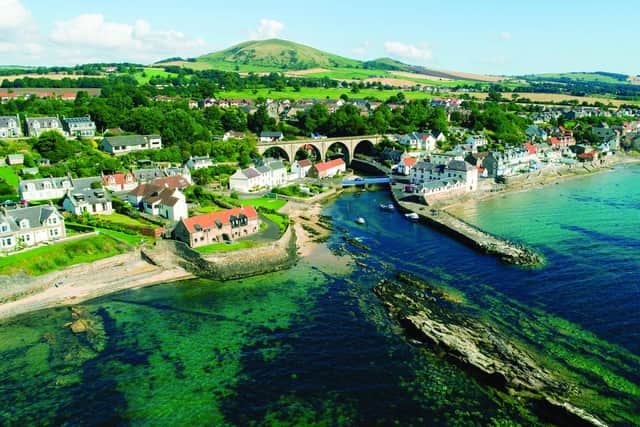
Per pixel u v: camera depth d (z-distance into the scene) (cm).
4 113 19762
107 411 5303
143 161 16938
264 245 9944
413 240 11219
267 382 5784
